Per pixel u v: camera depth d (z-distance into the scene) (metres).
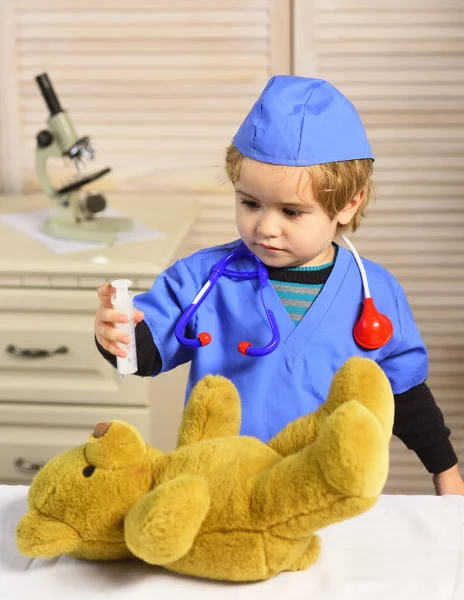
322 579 0.80
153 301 1.09
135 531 0.69
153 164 2.16
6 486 0.99
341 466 0.66
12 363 1.74
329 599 0.77
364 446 0.66
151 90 2.12
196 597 0.76
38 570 0.81
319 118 0.96
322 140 0.96
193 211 2.04
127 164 2.16
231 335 1.07
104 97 2.13
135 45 2.10
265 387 1.05
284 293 1.07
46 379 1.74
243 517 0.74
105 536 0.77
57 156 1.86
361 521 0.91
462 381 2.27
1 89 2.13
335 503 0.70
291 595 0.77
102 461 0.77
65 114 1.86
